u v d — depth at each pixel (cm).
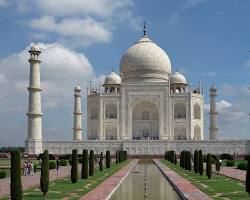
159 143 11938
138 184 5347
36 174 6825
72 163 5200
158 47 15400
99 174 6512
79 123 13862
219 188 4609
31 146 11456
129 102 13588
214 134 13788
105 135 13638
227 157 10769
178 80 14625
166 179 6022
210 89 13875
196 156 6775
